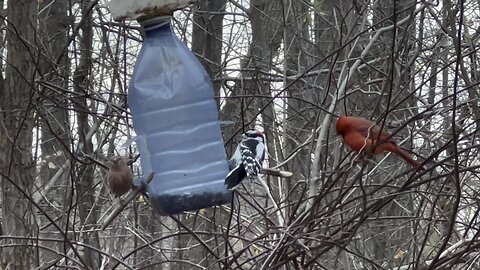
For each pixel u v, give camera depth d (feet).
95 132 30.68
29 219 27.35
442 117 26.35
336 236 20.42
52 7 34.86
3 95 27.73
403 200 29.99
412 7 22.74
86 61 29.04
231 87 32.60
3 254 26.96
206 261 26.76
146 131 19.84
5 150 27.53
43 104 29.35
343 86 24.26
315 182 21.75
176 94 19.88
